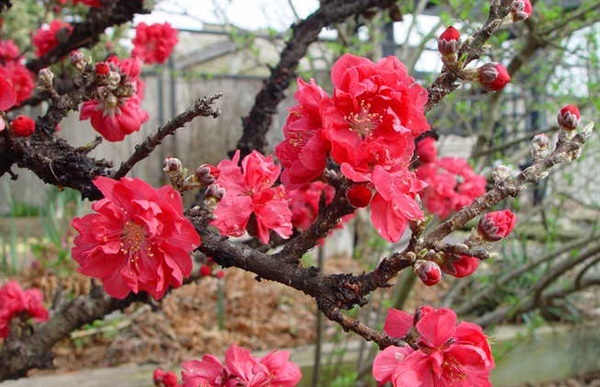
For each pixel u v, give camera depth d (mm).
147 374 4262
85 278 5406
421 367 1011
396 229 1067
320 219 1152
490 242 1107
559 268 3764
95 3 2225
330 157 1168
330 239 5984
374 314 4793
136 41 2912
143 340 4891
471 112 4383
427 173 3330
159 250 1080
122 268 1085
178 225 1061
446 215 3410
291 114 1146
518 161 4059
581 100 4008
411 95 1053
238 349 1391
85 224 1119
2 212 8844
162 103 9930
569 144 1139
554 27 3174
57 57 2348
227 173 1288
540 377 5168
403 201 1034
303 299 6105
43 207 6723
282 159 1118
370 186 1102
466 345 1008
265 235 1285
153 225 1035
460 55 1167
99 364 4562
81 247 1150
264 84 2293
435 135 2701
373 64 1071
